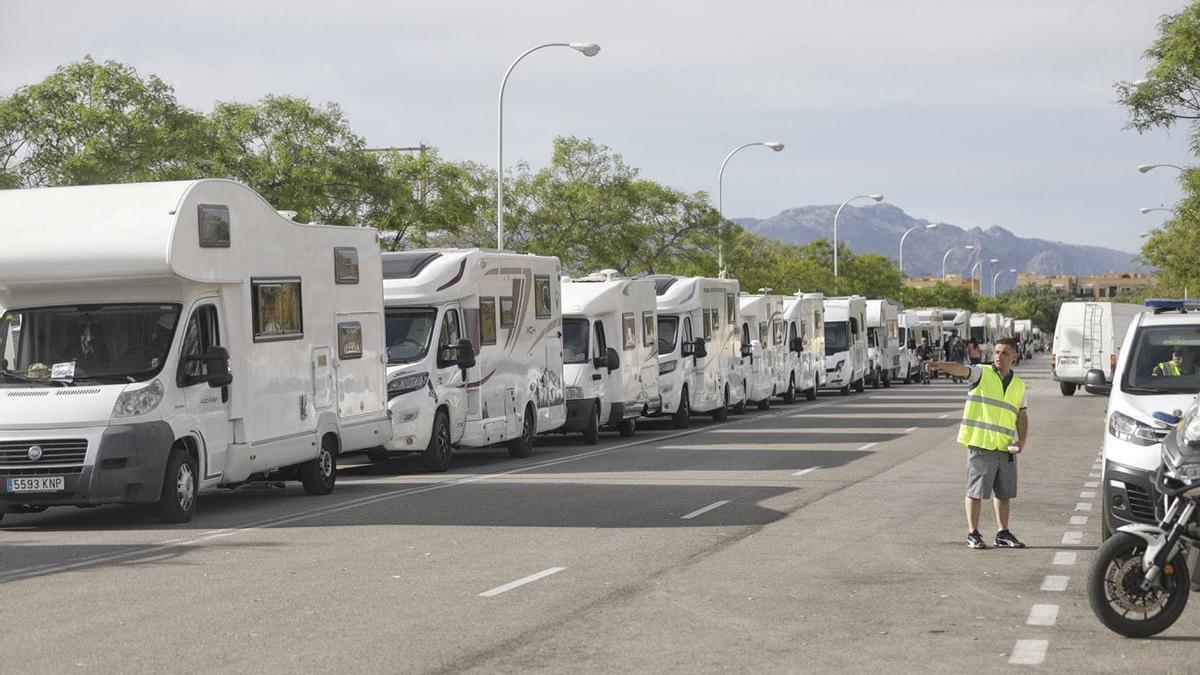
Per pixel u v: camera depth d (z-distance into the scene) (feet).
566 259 173.27
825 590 37.99
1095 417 121.39
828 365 173.06
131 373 53.06
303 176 130.93
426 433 73.51
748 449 88.53
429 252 78.95
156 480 51.78
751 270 219.00
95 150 101.91
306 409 62.18
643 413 105.60
